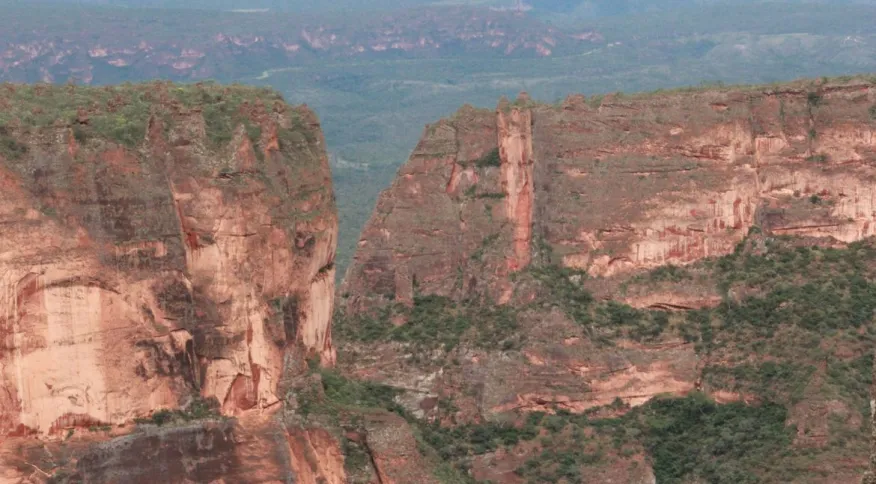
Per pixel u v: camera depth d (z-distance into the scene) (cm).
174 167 9344
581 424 13788
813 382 13225
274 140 10150
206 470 9406
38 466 8969
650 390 14050
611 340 14312
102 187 9069
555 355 14162
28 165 8894
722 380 13812
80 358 9044
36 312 8925
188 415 9356
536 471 13362
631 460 13350
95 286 9044
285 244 9906
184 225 9356
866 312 14050
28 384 8938
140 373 9219
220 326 9431
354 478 9944
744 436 13150
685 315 14588
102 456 9100
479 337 14500
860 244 14850
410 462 10150
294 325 10062
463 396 14088
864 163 14925
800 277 14550
